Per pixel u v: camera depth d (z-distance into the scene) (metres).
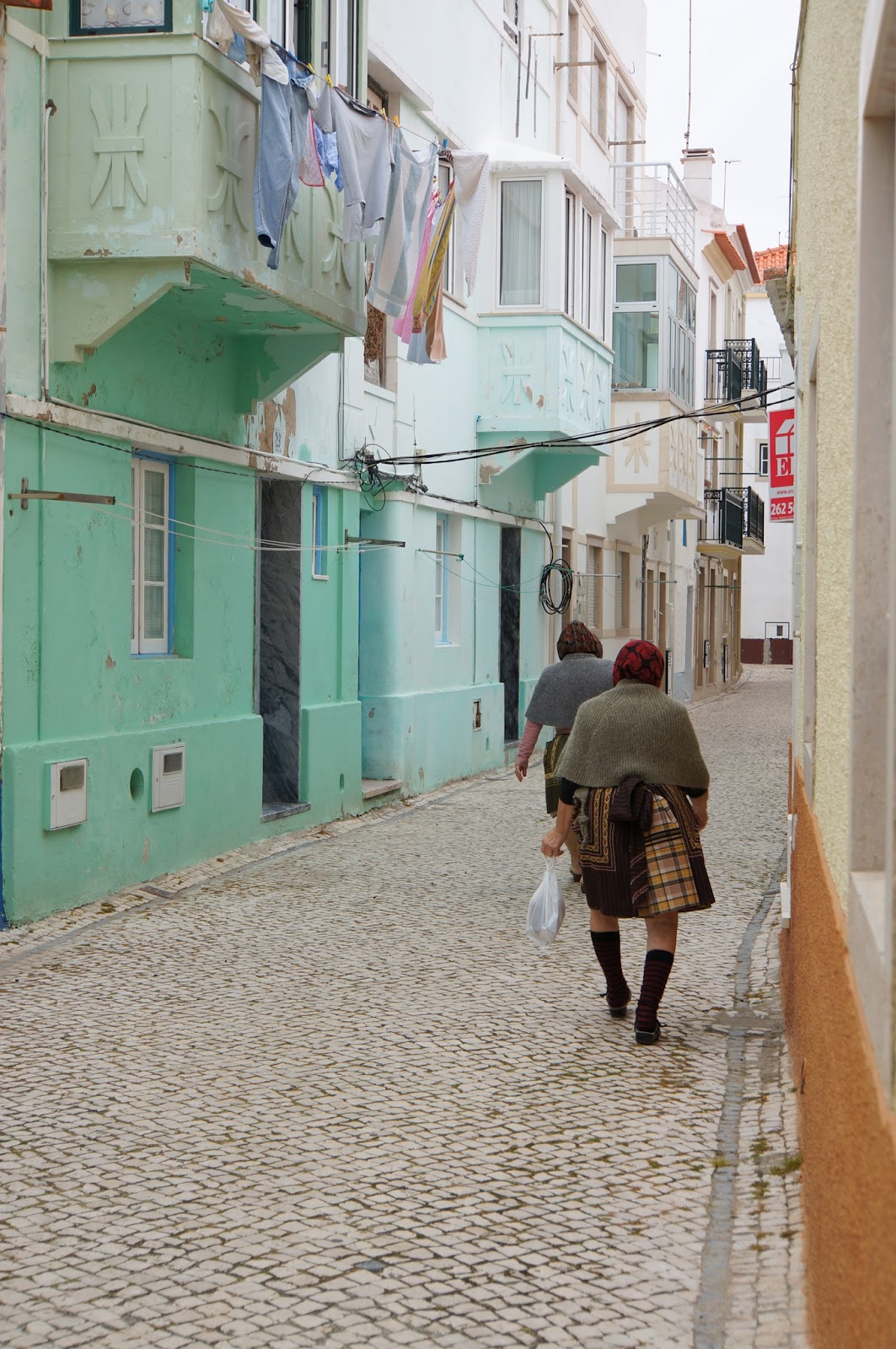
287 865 11.50
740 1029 6.84
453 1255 4.23
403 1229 4.42
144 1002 7.24
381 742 15.84
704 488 37.19
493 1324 3.79
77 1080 5.96
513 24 19.89
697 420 28.56
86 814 9.52
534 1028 6.81
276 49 9.71
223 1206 4.61
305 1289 4.00
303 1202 4.64
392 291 11.59
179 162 8.99
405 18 15.66
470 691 18.39
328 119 10.24
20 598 8.88
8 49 8.66
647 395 25.16
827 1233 3.14
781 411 13.15
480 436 18.44
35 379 9.02
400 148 11.43
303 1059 6.27
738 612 49.78
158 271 9.09
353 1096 5.76
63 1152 5.12
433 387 16.81
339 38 11.46
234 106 9.45
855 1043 2.69
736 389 39.50
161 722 10.79
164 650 11.20
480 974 7.90
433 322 12.88
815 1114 3.74
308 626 13.63
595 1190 4.77
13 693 8.84
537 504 21.30
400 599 15.85
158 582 11.08
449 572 17.94
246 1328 3.77
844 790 3.31
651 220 26.52
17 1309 3.89
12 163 8.71
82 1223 4.47
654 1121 5.49
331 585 14.16
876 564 2.96
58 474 9.23
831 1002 3.33
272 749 13.55
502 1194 4.72
